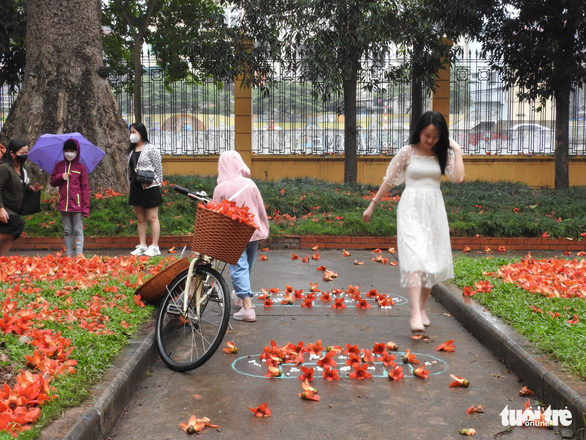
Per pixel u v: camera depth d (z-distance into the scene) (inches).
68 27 520.7
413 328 228.2
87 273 277.6
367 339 223.9
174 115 786.8
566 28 649.6
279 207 514.0
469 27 655.8
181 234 428.5
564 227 435.2
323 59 617.9
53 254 390.0
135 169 381.4
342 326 240.7
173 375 187.6
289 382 181.0
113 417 149.6
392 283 320.2
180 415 157.2
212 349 183.8
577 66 672.4
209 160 778.8
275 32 645.3
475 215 474.6
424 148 228.2
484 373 189.2
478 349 213.3
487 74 785.6
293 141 792.9
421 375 183.9
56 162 373.4
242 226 185.9
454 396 170.4
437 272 225.3
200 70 730.2
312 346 200.2
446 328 240.4
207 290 199.2
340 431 147.8
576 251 424.5
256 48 666.2
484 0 626.8
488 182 724.7
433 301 289.3
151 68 786.8
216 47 651.5
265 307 269.7
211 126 861.8
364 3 614.5
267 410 155.8
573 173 781.3
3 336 174.6
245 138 779.4
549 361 173.2
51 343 167.5
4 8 665.0
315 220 470.0
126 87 848.9
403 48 676.1
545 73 660.1
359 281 323.9
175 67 765.3
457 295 263.0
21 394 133.3
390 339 224.2
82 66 523.8
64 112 514.6
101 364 166.1
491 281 274.8
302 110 791.7
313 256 388.2
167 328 217.3
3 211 314.5
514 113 904.9
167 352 205.0
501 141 790.5
